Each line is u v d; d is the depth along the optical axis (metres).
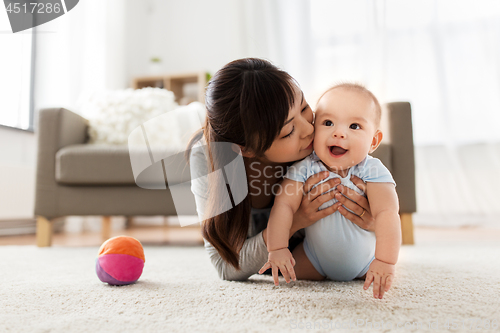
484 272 0.94
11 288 0.79
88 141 2.06
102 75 2.98
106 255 0.81
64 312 0.61
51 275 0.96
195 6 3.63
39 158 1.72
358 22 3.01
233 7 3.28
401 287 0.76
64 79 2.62
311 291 0.72
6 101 2.31
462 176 2.71
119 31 3.20
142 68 3.59
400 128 1.65
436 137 2.79
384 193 0.69
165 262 1.18
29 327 0.53
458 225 2.55
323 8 3.08
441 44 2.80
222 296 0.69
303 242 0.82
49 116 1.74
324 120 0.71
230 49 3.32
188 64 3.62
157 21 3.71
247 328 0.51
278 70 0.68
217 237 0.76
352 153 0.69
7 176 2.21
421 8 2.85
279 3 3.18
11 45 2.35
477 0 2.75
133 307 0.63
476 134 2.73
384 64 2.88
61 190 1.71
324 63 3.06
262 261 0.76
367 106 0.71
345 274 0.79
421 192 2.77
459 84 2.78
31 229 2.44
